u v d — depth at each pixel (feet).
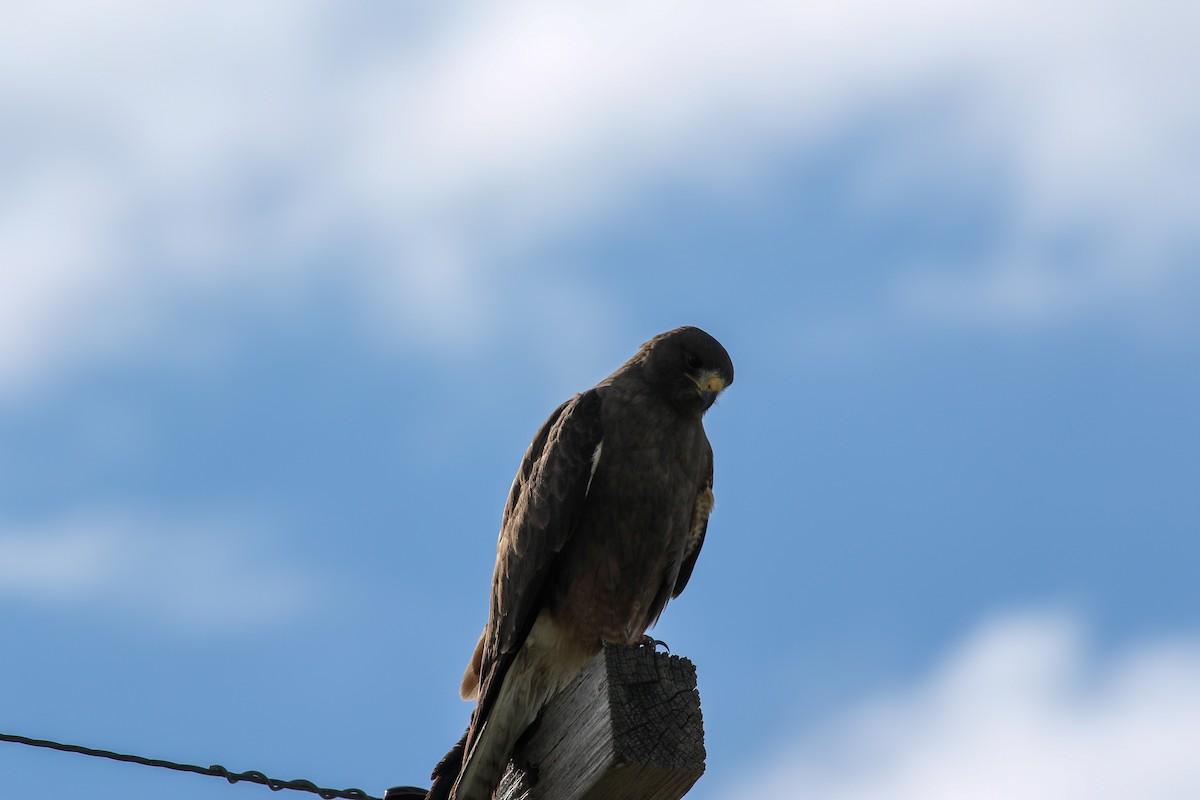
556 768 25.88
